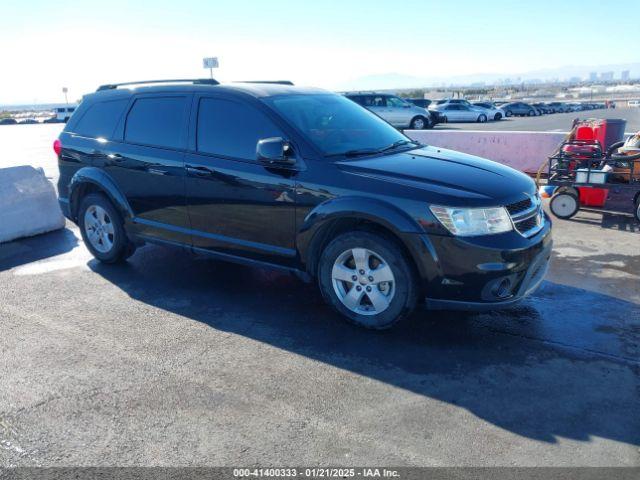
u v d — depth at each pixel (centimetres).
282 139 400
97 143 537
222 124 453
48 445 280
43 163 1589
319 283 416
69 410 309
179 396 322
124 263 573
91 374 348
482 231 357
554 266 539
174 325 420
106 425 295
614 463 260
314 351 374
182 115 477
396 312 382
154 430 290
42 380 342
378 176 383
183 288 497
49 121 6028
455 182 375
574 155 717
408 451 271
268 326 415
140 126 507
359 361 360
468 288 360
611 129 848
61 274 543
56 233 715
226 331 408
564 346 376
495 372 343
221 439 282
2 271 558
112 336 402
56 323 427
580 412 300
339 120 465
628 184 688
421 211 360
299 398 318
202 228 469
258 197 426
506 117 4281
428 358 362
